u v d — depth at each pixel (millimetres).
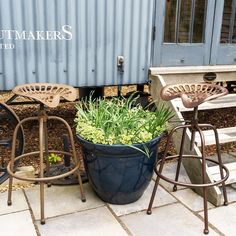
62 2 3770
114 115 3055
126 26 4059
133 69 4207
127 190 2975
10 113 3463
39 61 3836
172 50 4445
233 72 4641
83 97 4652
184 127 2988
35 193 3236
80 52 3957
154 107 4066
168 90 2975
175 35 4434
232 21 4695
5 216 2879
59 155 3963
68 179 3412
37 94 2828
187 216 2936
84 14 3871
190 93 2904
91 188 3348
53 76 3924
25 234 2662
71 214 2926
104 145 2766
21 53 3754
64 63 3932
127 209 3018
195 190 3336
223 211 3014
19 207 3008
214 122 5422
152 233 2705
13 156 3020
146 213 2963
